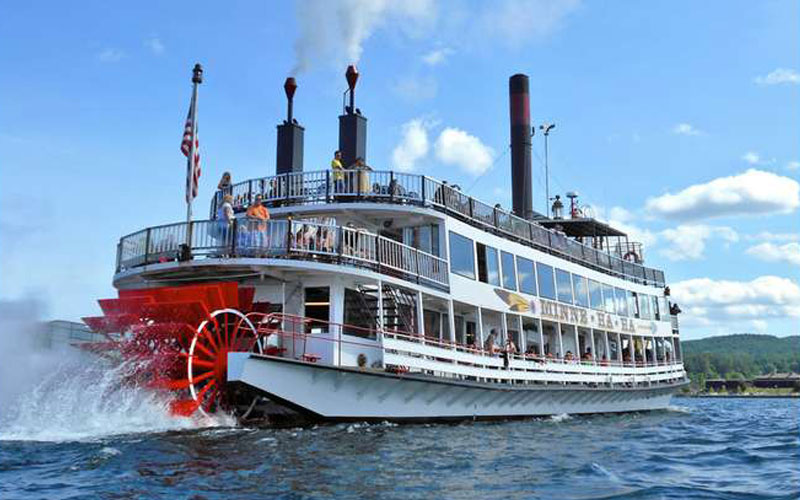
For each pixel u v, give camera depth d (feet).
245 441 49.85
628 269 112.88
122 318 62.80
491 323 87.20
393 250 66.64
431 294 69.56
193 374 60.90
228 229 61.46
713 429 78.07
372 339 66.69
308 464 41.24
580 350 103.45
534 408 81.82
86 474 37.99
